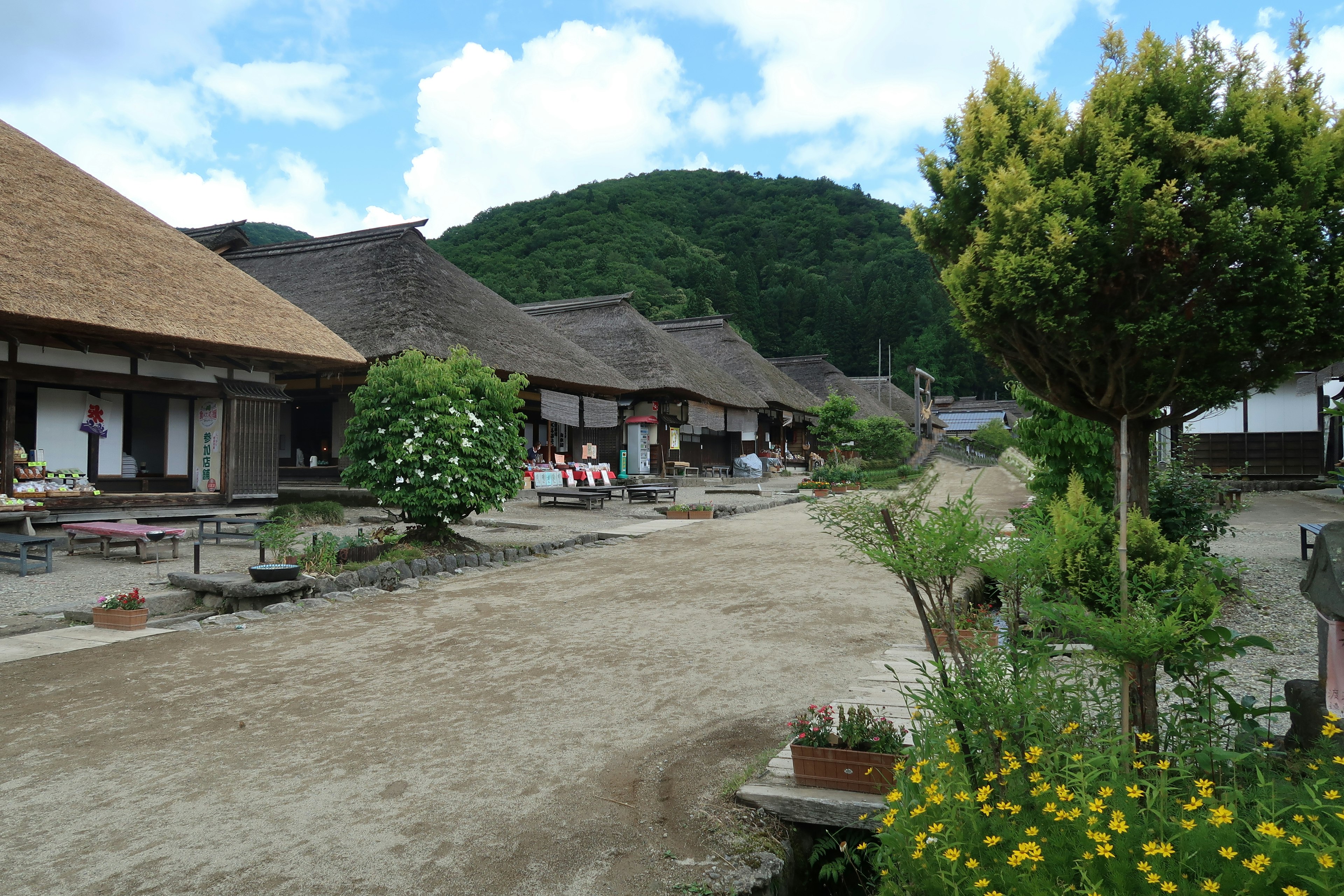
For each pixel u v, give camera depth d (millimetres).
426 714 4910
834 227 101250
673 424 28531
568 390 22016
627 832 3398
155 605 7805
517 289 61594
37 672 5777
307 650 6422
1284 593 7504
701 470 31375
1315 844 1982
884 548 2895
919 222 4512
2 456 11344
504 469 11094
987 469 37094
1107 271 3678
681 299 69750
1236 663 5508
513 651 6402
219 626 7250
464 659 6180
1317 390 18266
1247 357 3818
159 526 12742
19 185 13141
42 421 12641
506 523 14492
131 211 15188
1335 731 2533
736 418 33875
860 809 3400
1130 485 4367
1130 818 2219
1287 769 2766
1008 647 2980
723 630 7051
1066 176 3828
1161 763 2471
